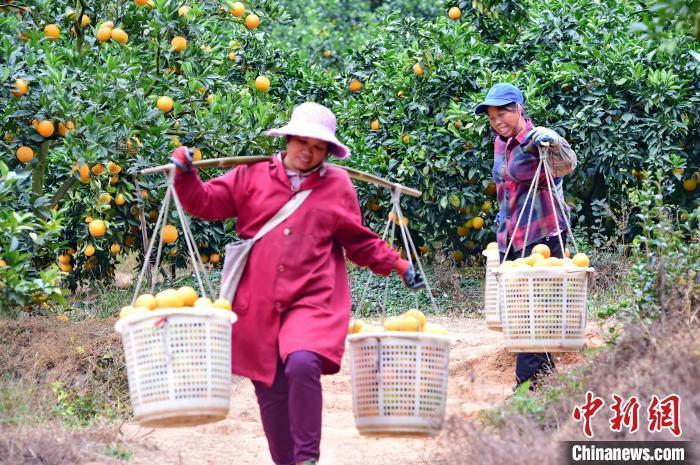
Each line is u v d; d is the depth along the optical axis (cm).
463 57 1241
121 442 588
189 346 473
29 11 959
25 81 852
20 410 616
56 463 522
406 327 525
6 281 712
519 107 698
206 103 1009
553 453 455
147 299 502
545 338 639
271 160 523
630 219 1210
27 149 870
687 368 502
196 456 592
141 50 1005
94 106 883
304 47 2033
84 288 1375
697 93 1148
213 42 1063
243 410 738
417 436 525
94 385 702
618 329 668
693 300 609
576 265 652
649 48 1178
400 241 1271
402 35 1307
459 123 1207
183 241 1195
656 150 1131
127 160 936
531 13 1298
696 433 456
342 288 521
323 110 516
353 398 531
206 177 1005
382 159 1217
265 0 1048
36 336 761
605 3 1291
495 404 634
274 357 505
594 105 1154
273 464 588
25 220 838
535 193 669
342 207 517
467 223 1248
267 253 505
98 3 999
